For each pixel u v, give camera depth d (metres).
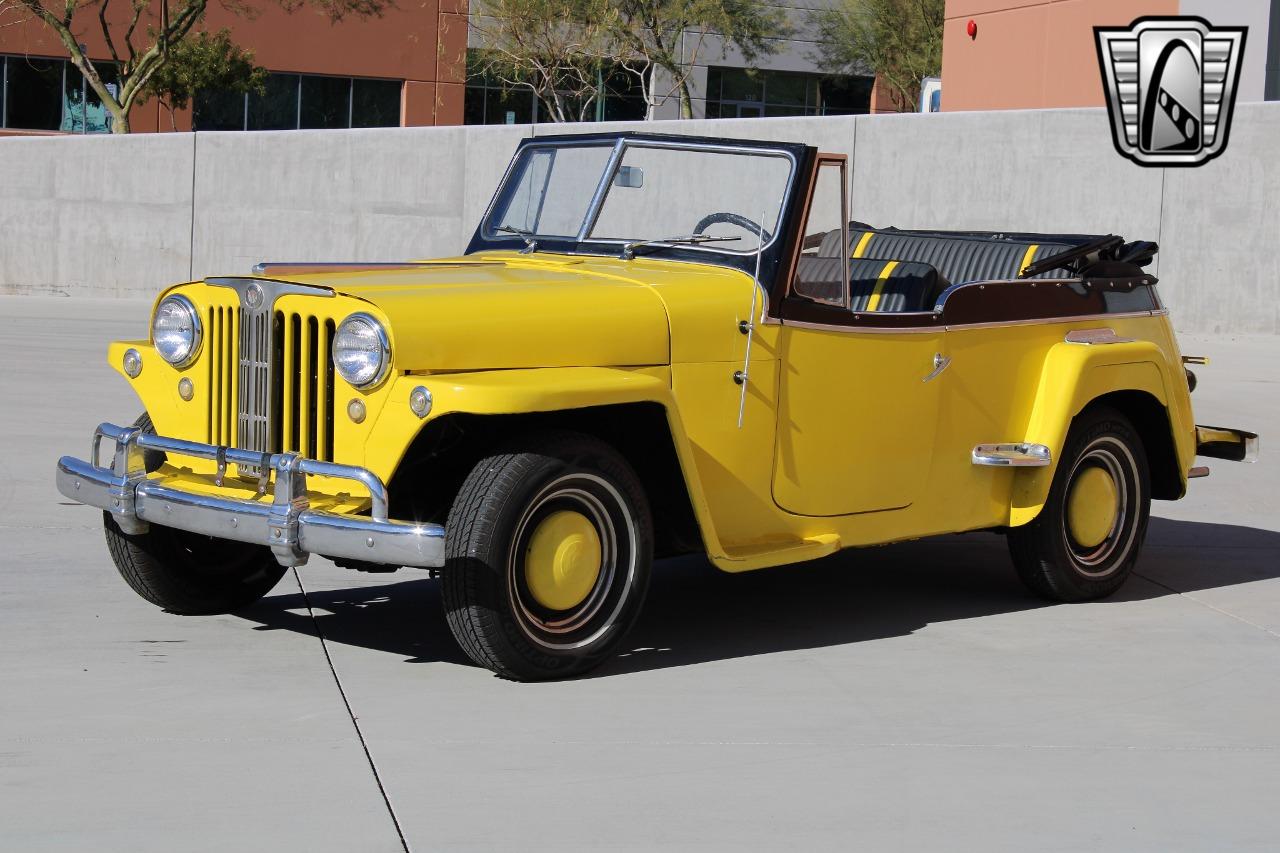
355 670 4.95
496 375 4.65
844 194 5.52
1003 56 25.59
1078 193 18.53
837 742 4.39
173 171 20.62
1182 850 3.67
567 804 3.83
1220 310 18.02
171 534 5.44
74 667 4.88
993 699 4.88
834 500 5.53
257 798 3.79
